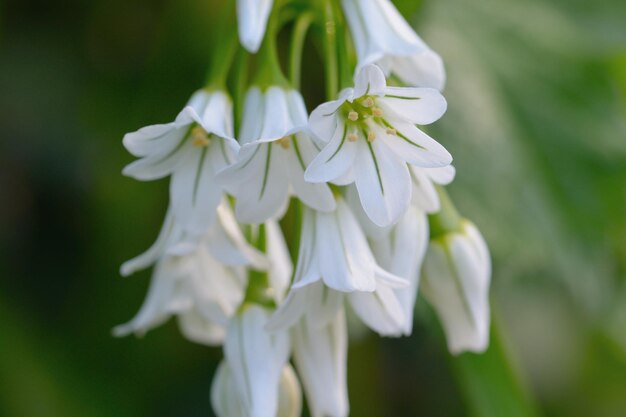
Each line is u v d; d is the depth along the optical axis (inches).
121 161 12.5
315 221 10.0
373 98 9.6
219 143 10.0
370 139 9.6
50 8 12.5
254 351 10.1
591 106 12.5
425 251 10.4
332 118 9.5
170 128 9.6
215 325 11.0
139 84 12.5
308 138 9.8
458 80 12.3
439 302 10.5
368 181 9.5
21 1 12.5
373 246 10.2
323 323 10.0
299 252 10.0
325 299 10.0
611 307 12.4
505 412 11.0
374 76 9.2
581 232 12.2
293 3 10.5
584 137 12.4
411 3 11.0
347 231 9.9
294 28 10.5
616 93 12.5
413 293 10.2
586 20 12.6
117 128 12.5
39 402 12.2
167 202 12.5
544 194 12.2
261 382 10.1
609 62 12.6
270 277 10.6
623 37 12.5
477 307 10.4
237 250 10.2
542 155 12.4
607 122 12.4
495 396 11.0
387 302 9.9
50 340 12.5
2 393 12.2
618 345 13.4
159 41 12.5
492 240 12.0
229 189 9.7
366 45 10.1
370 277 9.8
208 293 10.5
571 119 12.4
